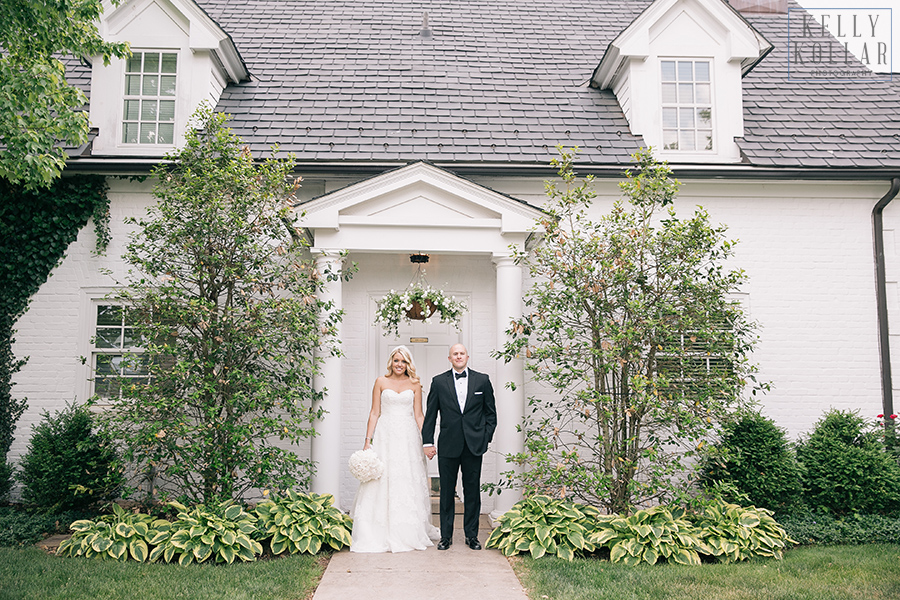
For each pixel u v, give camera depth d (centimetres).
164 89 925
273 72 1030
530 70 1073
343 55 1084
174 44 923
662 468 727
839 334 887
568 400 830
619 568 580
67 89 718
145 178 862
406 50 1109
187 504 686
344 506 848
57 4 662
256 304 698
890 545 675
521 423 770
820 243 899
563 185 884
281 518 635
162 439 650
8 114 645
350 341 870
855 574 568
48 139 678
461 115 952
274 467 694
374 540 633
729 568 584
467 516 644
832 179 884
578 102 1000
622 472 672
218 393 686
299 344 713
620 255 683
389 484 641
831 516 737
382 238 770
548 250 708
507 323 771
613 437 679
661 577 554
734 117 937
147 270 714
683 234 682
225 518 629
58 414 782
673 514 677
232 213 689
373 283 880
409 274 884
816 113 988
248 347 696
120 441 784
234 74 984
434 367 882
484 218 779
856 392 879
